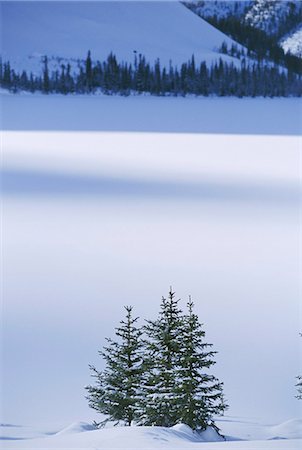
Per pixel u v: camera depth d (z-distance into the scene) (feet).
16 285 99.50
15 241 127.54
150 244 125.49
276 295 93.86
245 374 67.05
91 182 192.34
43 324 82.23
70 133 302.66
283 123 324.39
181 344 50.70
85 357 71.77
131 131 308.81
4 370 67.10
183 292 96.58
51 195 172.65
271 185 186.60
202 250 120.98
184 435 40.32
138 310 88.69
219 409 50.31
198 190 180.55
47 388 63.16
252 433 50.98
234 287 98.43
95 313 86.79
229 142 276.41
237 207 157.69
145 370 50.98
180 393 49.03
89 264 111.86
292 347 74.18
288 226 137.90
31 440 38.24
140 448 35.37
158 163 230.68
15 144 273.54
